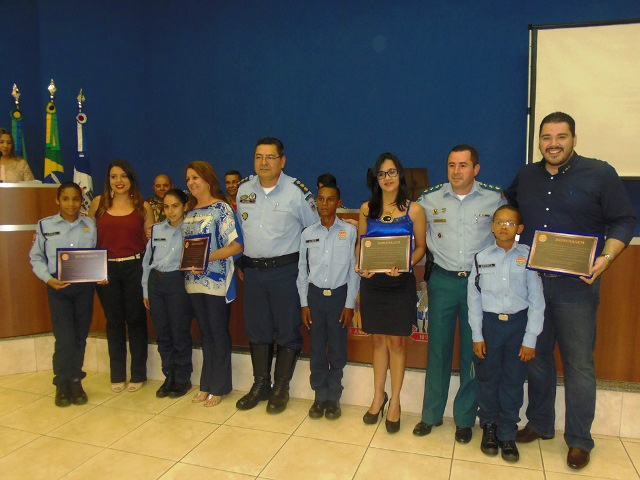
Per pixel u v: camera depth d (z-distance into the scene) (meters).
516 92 4.68
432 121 4.93
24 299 3.53
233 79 5.48
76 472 2.24
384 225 2.44
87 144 5.47
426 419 2.57
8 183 3.42
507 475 2.19
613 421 2.52
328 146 5.24
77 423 2.72
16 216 3.46
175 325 2.99
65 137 5.41
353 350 2.97
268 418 2.76
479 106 4.79
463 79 4.82
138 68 5.71
